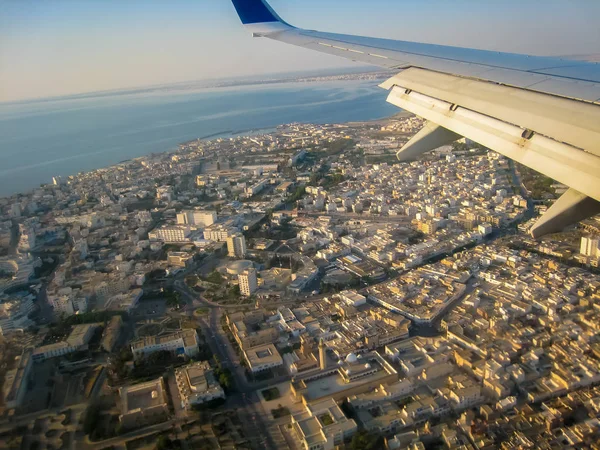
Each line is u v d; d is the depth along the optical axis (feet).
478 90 96.58
